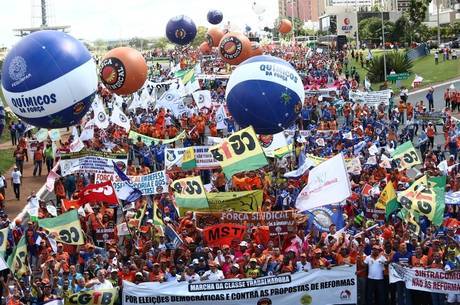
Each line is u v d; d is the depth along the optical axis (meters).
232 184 30.11
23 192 38.34
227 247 20.91
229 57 68.00
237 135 27.02
